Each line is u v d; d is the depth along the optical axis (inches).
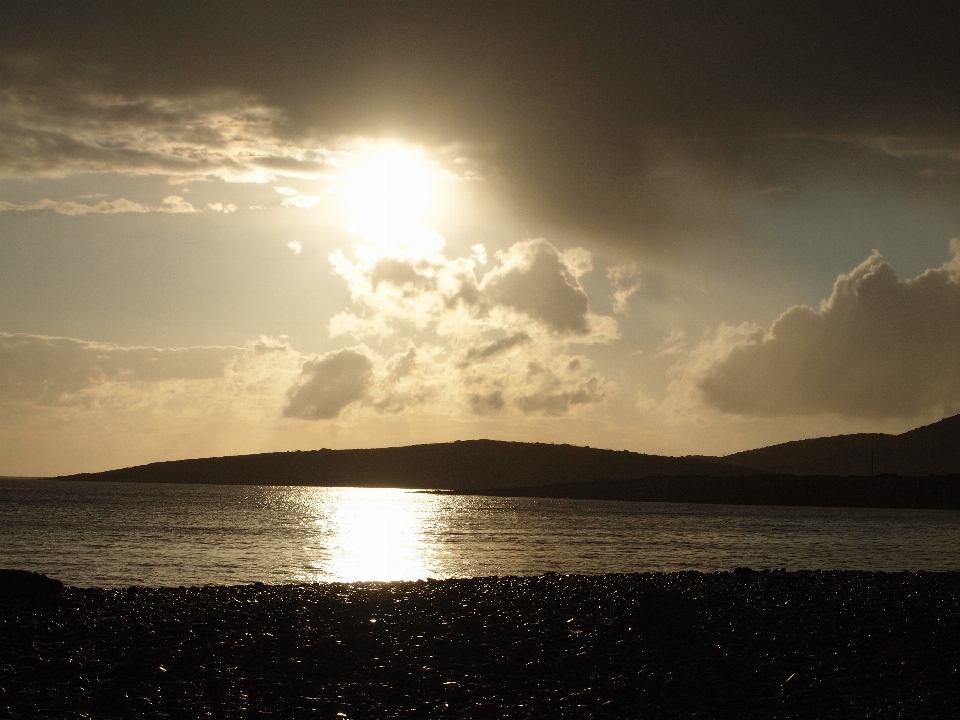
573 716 703.7
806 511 7815.0
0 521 4079.7
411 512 6820.9
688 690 778.8
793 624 1063.0
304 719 681.0
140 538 3184.1
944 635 1010.7
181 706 698.2
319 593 1307.8
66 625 983.0
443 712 709.3
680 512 7239.2
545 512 7042.3
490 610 1152.8
